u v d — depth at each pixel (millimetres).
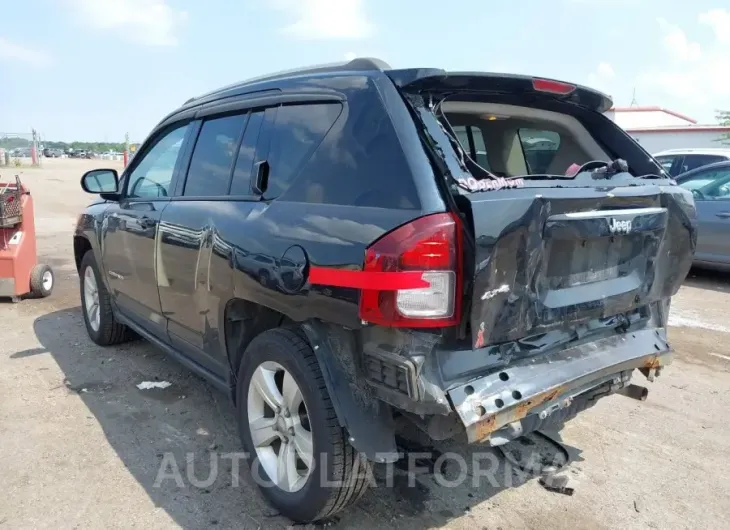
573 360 2525
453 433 2201
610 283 2711
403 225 2117
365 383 2309
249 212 2861
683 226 2992
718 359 5102
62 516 2725
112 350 4984
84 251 5262
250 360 2844
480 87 2617
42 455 3248
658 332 3098
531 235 2213
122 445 3383
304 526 2697
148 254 3775
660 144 24094
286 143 2836
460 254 2115
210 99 3652
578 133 3373
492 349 2283
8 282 6359
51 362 4676
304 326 2488
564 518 2816
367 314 2158
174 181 3729
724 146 22797
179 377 4402
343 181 2436
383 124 2363
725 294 7617
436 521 2766
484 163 3367
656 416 3973
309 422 2490
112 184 4629
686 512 2895
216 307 3061
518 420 2281
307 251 2412
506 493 3012
